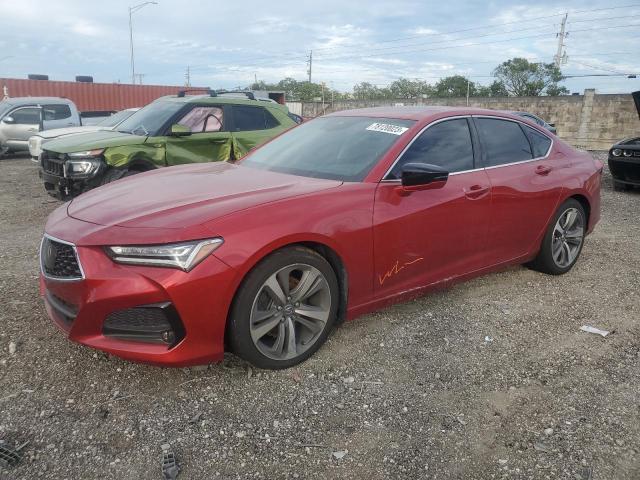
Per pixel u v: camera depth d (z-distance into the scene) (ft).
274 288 9.72
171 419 8.72
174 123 23.63
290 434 8.46
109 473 7.52
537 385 10.04
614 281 15.88
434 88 249.75
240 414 8.91
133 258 8.69
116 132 24.41
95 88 81.87
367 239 10.85
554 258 15.65
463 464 7.90
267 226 9.46
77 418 8.68
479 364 10.76
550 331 12.36
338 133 13.47
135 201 10.34
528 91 198.18
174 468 7.58
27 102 49.80
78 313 8.97
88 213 10.04
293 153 13.38
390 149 11.91
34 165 45.01
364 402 9.36
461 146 13.21
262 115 26.81
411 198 11.64
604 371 10.61
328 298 10.56
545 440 8.46
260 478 7.53
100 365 10.21
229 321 9.45
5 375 9.84
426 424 8.80
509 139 14.60
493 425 8.82
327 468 7.75
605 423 8.91
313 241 10.05
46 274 9.62
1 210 25.44
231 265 8.99
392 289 11.71
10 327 11.64
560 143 16.40
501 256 14.15
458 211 12.46
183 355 9.01
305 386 9.78
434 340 11.70
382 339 11.66
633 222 24.30
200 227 8.95
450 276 12.92
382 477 7.61
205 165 14.10
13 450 7.88
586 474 7.73
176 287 8.64
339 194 10.70
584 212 16.51
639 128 87.81
